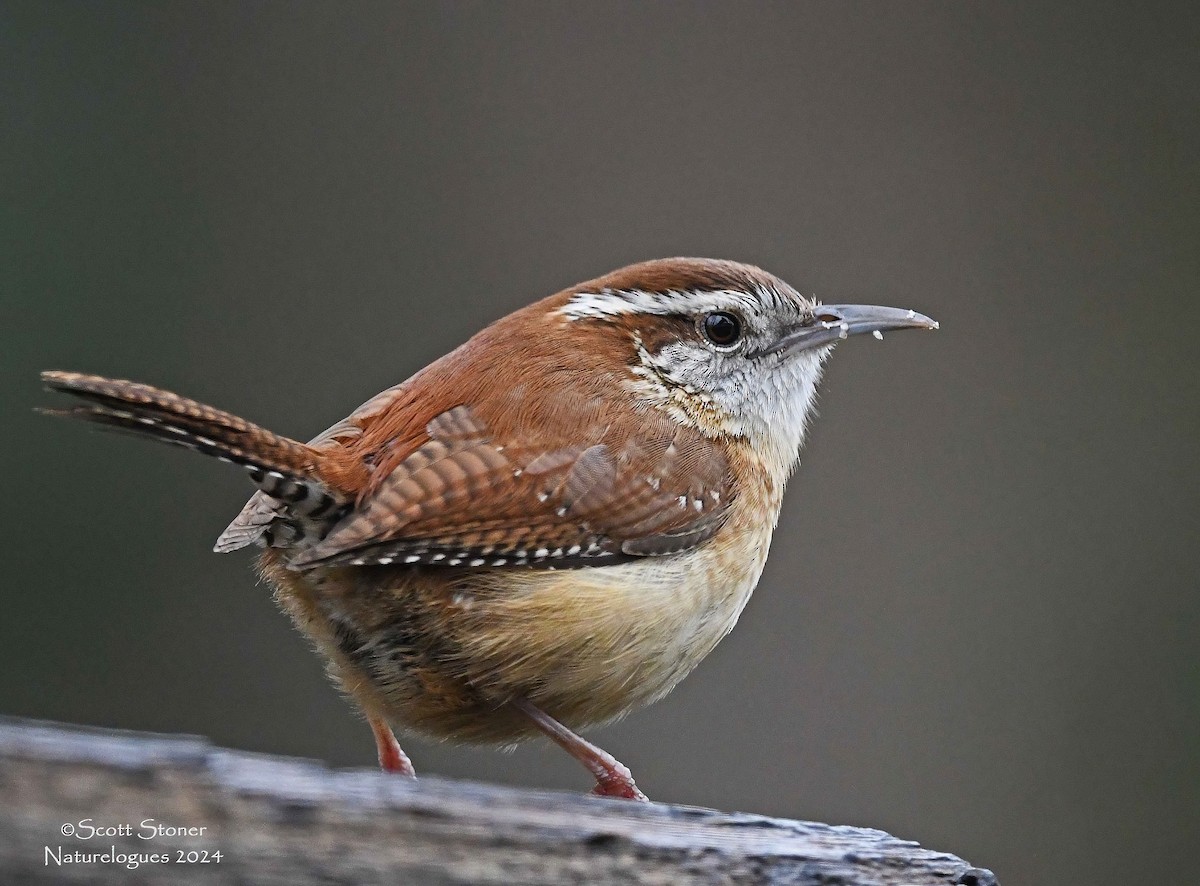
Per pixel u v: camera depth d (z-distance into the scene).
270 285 14.50
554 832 4.98
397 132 15.09
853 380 14.14
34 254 13.81
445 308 14.77
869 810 12.27
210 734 11.88
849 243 15.16
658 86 15.59
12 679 11.82
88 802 4.29
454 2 15.44
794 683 12.83
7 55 14.16
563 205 15.22
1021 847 12.17
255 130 14.77
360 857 4.63
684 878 5.20
